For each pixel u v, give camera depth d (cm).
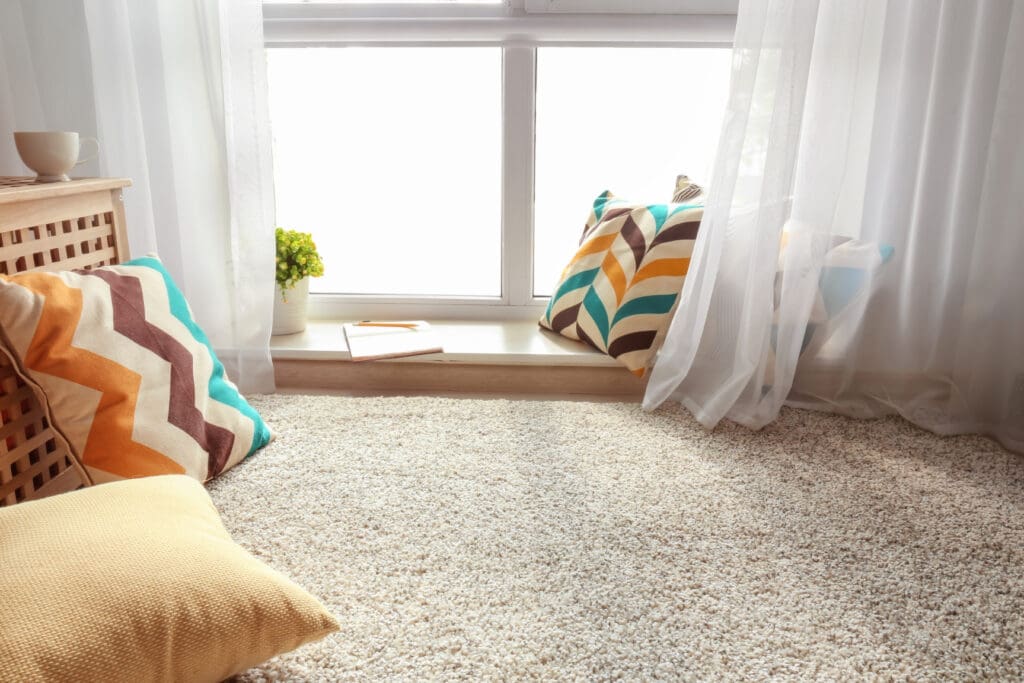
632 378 190
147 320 133
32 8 168
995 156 156
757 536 123
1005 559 118
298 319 202
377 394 189
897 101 163
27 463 127
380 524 125
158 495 97
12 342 115
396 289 221
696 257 167
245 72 167
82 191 138
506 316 217
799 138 156
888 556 118
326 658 93
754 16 153
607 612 103
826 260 170
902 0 159
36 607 75
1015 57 151
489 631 99
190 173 177
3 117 173
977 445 161
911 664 94
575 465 147
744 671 92
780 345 163
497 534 122
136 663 75
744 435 163
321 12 195
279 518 126
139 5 167
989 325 162
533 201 209
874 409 175
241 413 147
